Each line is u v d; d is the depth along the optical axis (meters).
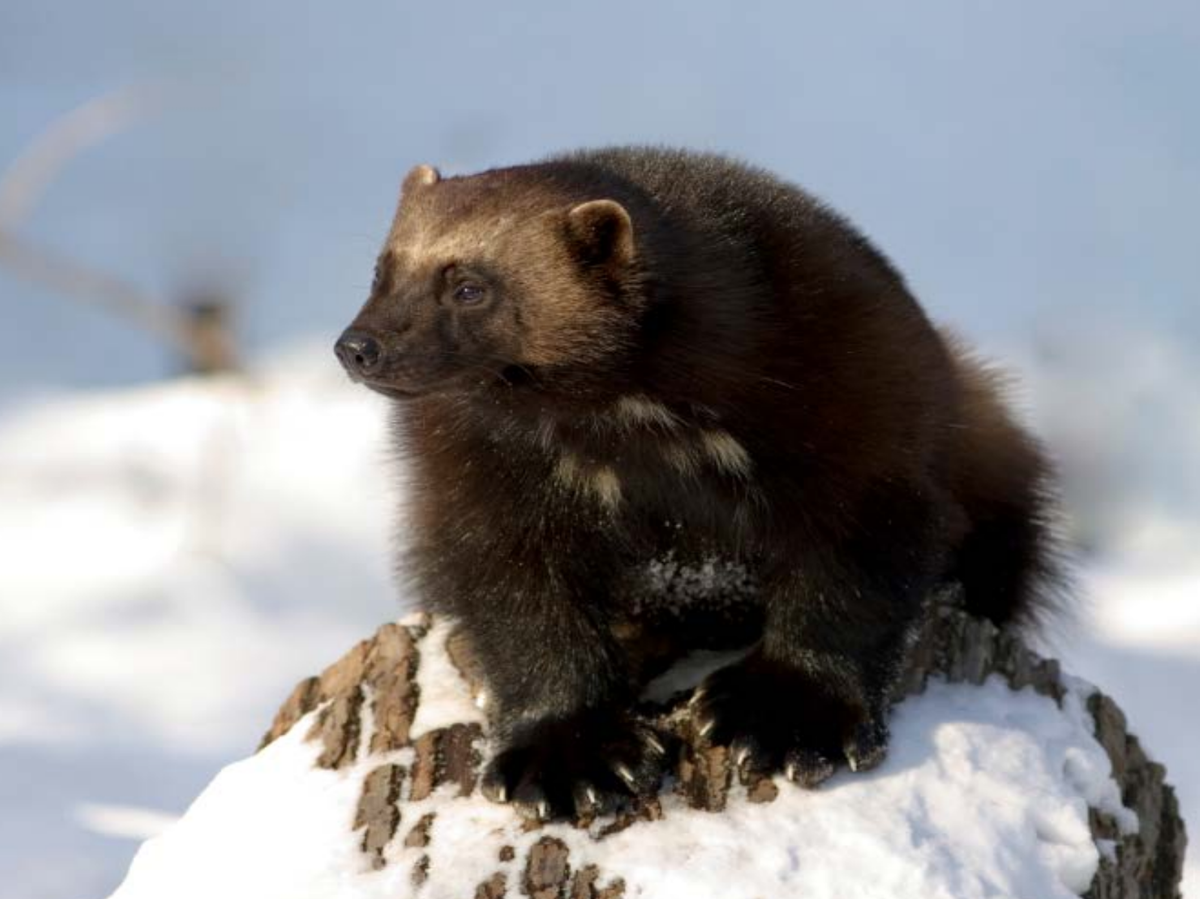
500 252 7.51
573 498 7.70
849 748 7.33
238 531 16.89
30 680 15.03
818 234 7.80
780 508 7.60
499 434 7.68
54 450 17.94
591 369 7.51
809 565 7.62
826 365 7.48
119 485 17.36
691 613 8.45
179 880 7.12
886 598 7.62
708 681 7.70
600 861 6.95
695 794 7.24
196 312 19.16
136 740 14.14
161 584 16.38
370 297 7.72
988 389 9.13
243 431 17.89
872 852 6.93
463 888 6.86
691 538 8.12
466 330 7.51
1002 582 9.16
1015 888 7.00
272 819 7.27
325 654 15.77
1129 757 8.32
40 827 11.61
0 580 16.28
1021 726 7.79
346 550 16.97
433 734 7.60
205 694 15.05
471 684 7.93
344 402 18.33
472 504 7.71
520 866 6.94
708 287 7.49
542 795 7.15
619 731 7.47
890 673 7.68
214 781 7.68
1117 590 16.27
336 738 7.65
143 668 15.38
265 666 15.52
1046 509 9.43
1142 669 14.66
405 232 7.68
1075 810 7.38
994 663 8.19
